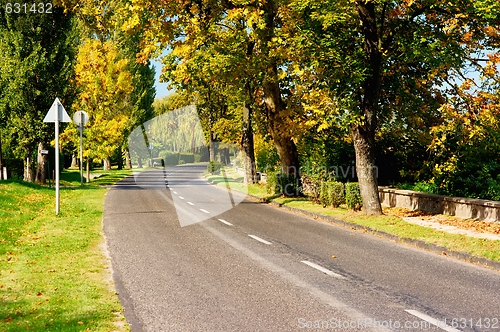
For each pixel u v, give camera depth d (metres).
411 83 22.53
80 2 30.45
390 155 24.33
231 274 9.23
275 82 24.42
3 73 33.62
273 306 7.21
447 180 21.33
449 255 11.60
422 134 23.08
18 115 34.25
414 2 17.41
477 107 22.33
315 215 18.84
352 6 17.75
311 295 7.83
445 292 8.11
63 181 41.12
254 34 20.52
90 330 5.98
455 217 17.34
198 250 11.61
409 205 20.41
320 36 18.14
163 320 6.54
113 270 9.51
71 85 35.19
